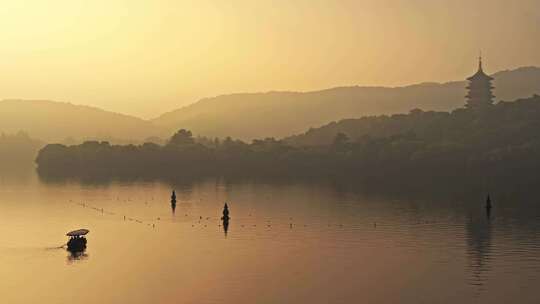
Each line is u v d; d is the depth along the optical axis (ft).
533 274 513.04
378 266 541.75
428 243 645.10
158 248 613.52
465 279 497.46
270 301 437.17
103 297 444.55
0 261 552.41
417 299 444.55
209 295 449.89
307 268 532.32
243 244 638.94
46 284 479.00
